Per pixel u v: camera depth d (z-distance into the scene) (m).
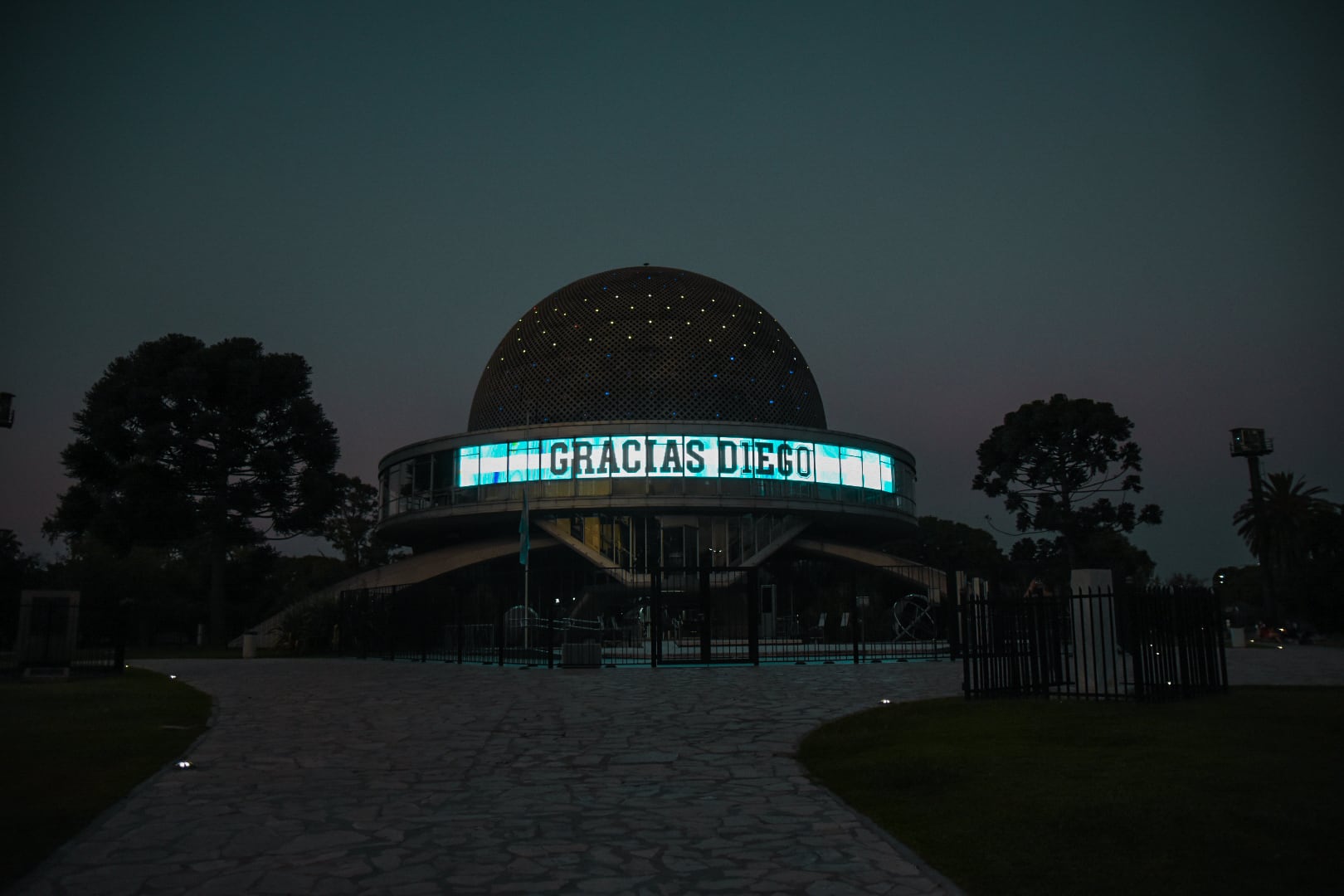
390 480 47.34
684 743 10.66
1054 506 48.94
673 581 37.56
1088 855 5.87
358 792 8.12
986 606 14.90
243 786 8.40
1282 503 51.09
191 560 48.09
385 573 40.94
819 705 13.98
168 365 38.41
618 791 8.15
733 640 31.80
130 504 36.28
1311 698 13.06
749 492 40.81
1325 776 7.65
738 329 48.06
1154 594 13.07
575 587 40.53
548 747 10.42
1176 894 5.16
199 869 5.89
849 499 43.19
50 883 5.62
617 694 15.87
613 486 40.28
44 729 11.82
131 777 8.75
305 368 40.25
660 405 44.69
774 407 46.94
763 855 6.15
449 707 14.16
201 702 15.05
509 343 50.00
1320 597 41.16
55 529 45.16
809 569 43.50
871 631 30.59
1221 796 7.01
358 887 5.52
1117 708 12.06
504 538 43.88
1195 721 10.70
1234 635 32.16
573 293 49.34
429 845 6.43
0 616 31.48
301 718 12.96
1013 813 6.89
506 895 5.37
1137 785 7.46
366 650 27.72
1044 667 14.02
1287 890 5.17
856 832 6.70
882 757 9.36
